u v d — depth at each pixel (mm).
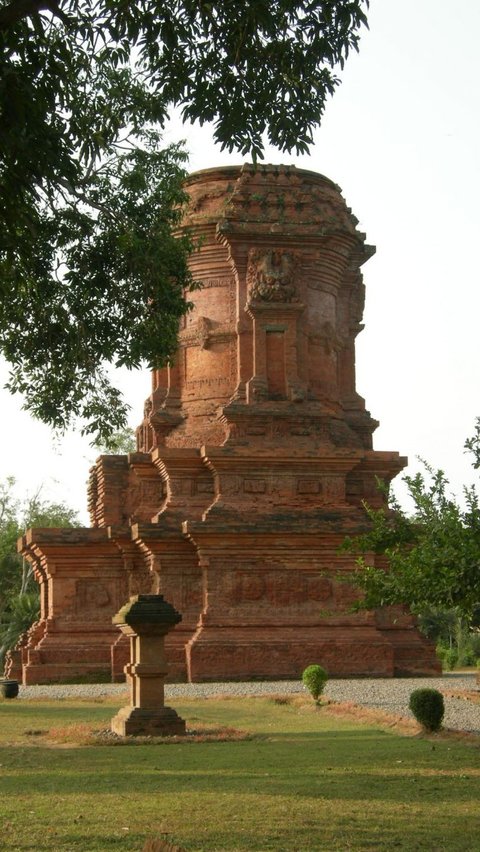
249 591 40281
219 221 43406
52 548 42469
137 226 24547
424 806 14633
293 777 17094
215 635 39688
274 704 30609
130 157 24906
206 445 41844
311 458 41469
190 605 41031
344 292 47031
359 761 18797
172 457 41750
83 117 22188
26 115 15477
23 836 12797
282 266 43281
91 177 24141
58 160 16875
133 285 24203
